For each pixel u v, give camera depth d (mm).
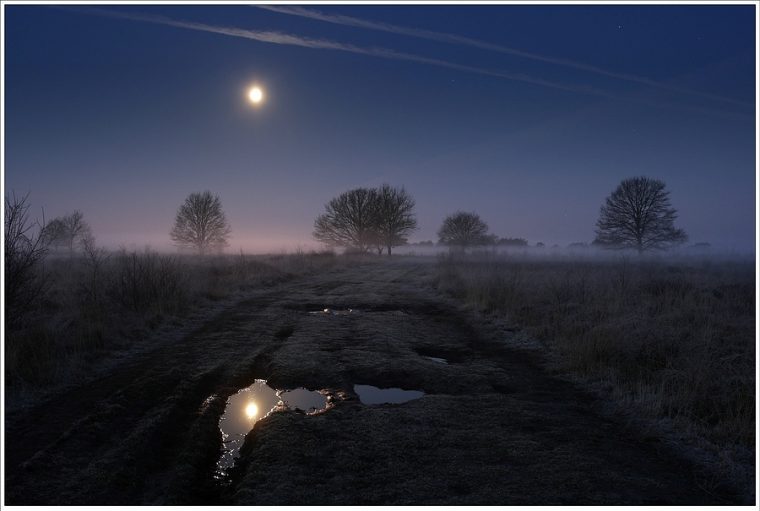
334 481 4172
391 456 4668
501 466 4520
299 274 25234
